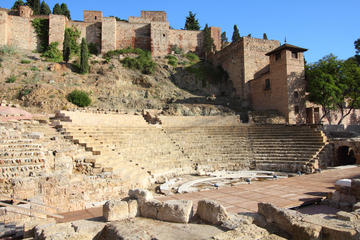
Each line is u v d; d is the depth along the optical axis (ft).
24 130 53.11
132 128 80.69
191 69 173.47
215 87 170.40
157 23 197.06
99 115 79.82
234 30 262.88
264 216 22.58
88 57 162.20
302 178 49.11
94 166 47.62
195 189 52.60
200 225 21.62
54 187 35.58
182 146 82.64
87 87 130.00
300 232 19.11
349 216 21.77
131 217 24.35
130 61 161.58
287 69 122.21
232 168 77.92
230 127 97.96
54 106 106.01
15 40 170.71
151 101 133.28
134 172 55.83
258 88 142.10
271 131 94.12
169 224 21.97
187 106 125.49
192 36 210.79
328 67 126.62
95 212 33.73
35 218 28.63
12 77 124.77
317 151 76.95
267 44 159.33
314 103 126.31
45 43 176.55
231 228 20.03
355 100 123.75
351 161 88.89
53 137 52.70
